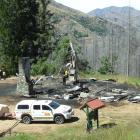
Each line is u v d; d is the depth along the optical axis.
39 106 42.50
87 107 36.94
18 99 53.56
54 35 92.00
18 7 84.75
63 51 73.94
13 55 83.12
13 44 83.88
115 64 74.56
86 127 37.38
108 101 50.16
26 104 42.91
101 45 77.19
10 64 80.88
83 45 80.50
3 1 84.75
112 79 64.31
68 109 42.31
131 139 25.69
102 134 28.05
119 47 74.12
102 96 52.03
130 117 42.31
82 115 44.62
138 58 70.38
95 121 40.88
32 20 87.06
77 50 77.25
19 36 85.12
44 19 89.06
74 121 42.38
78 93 53.56
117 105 48.44
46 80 64.06
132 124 33.34
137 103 49.47
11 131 39.56
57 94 54.62
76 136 30.00
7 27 84.31
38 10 88.12
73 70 62.50
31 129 40.16
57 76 67.44
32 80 61.56
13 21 84.56
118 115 43.47
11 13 84.50
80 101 50.69
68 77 62.12
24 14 85.25
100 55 76.75
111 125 37.69
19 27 84.81
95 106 36.72
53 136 34.78
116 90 54.84
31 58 84.88
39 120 42.44
